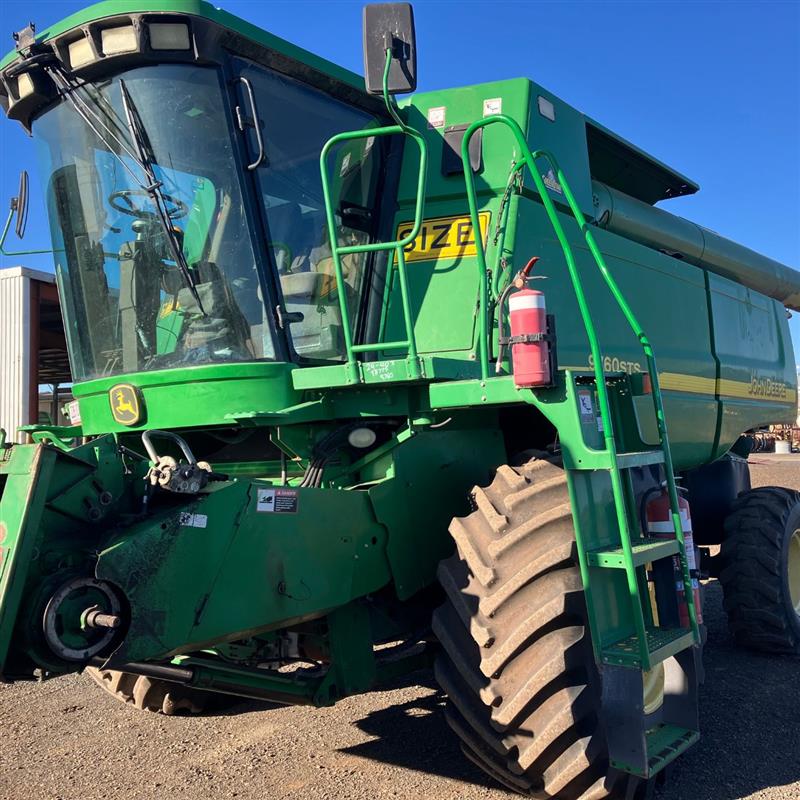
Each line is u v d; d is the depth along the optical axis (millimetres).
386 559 3418
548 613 2867
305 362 3643
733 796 3422
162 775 3693
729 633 6152
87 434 3988
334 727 4285
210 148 3469
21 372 10844
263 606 2932
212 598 2785
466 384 3217
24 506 2510
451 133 4258
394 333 4055
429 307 4027
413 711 4508
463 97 4344
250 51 3539
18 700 4875
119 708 4699
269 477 3877
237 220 3482
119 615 2600
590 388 3203
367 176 4152
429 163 4266
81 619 2500
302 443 3543
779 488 5973
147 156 3428
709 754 3861
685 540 3922
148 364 3678
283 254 3643
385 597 3711
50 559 2578
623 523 2930
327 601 3152
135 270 3697
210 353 3508
